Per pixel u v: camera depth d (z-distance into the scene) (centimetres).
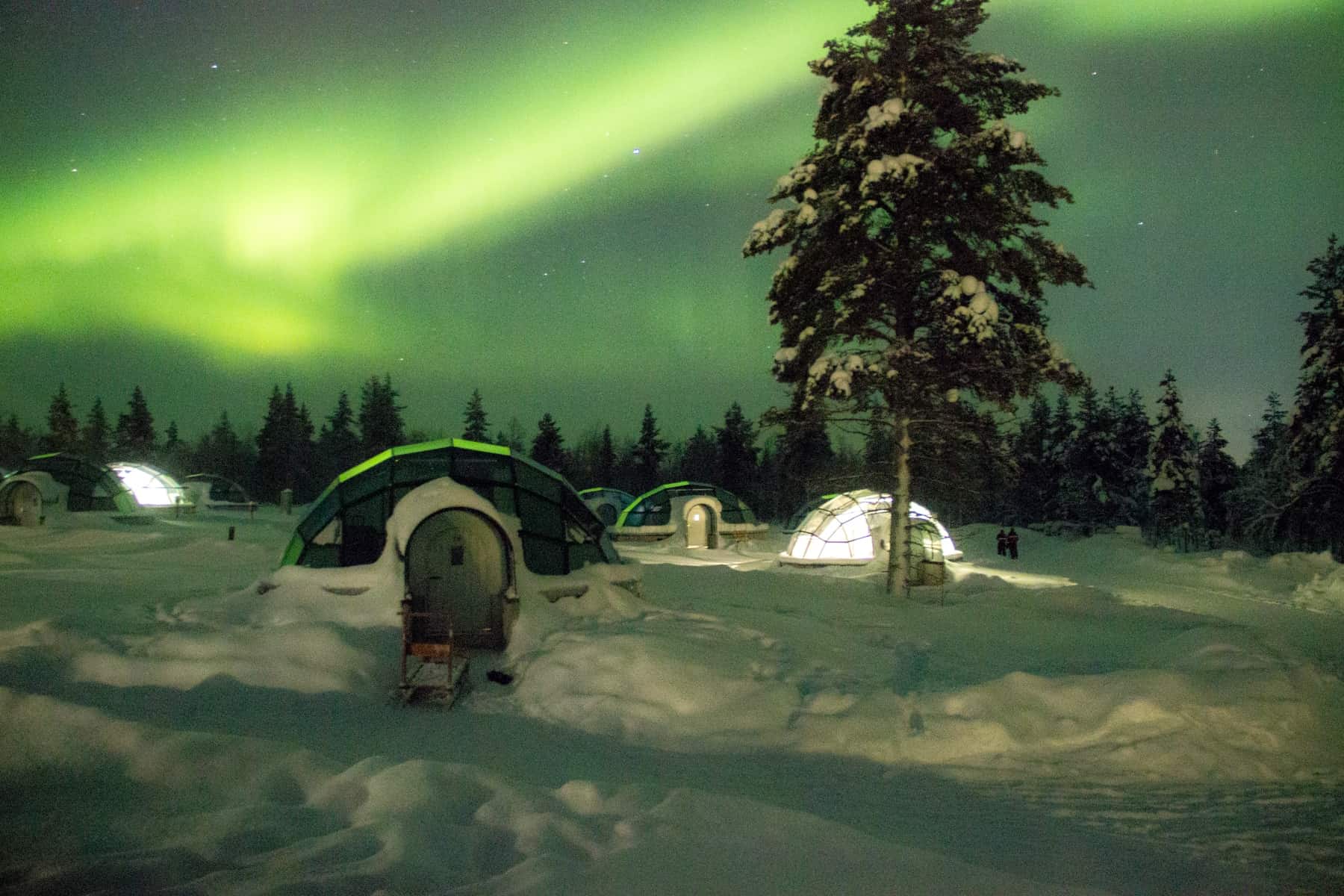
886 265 2020
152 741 612
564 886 413
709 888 421
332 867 424
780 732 967
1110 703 983
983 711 976
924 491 2183
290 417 9006
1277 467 4641
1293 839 671
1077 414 6575
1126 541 4234
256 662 1048
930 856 483
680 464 9388
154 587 1859
